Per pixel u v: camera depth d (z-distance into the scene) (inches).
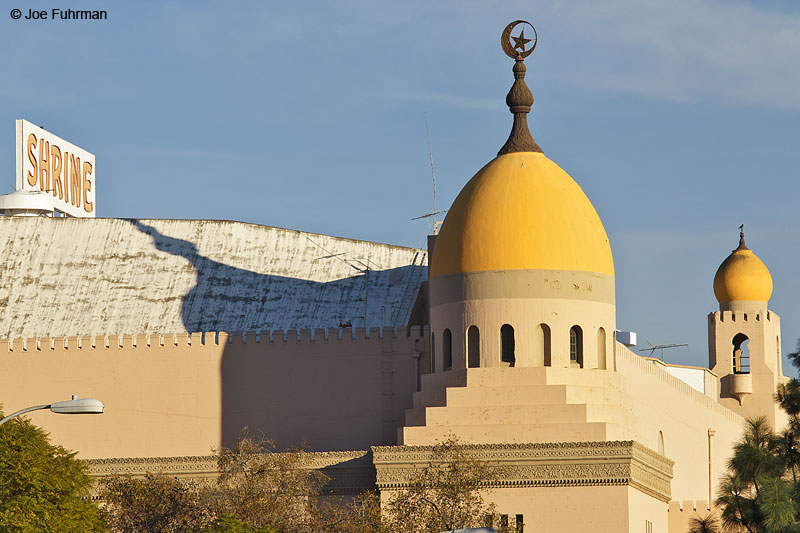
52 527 6505.9
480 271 7583.7
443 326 7696.9
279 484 7071.9
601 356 7687.0
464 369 7549.2
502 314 7529.5
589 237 7677.2
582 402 7465.6
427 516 6894.7
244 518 6835.6
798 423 6850.4
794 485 6732.3
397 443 7785.4
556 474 7288.4
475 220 7642.7
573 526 7239.2
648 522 7583.7
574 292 7578.7
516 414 7416.3
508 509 7298.2
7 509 6382.9
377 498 7431.1
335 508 6998.0
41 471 6589.6
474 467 7071.9
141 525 7086.6
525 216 7598.4
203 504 7101.4
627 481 7234.3
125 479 7583.7
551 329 7514.8
